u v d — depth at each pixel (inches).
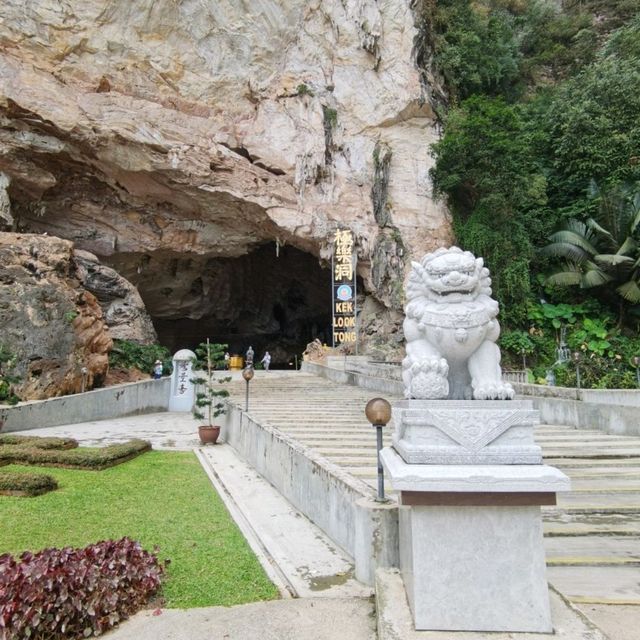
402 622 91.6
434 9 892.0
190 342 1333.7
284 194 848.3
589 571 129.3
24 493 208.1
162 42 802.8
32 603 97.8
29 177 751.7
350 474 172.9
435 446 98.7
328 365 796.6
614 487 192.5
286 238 896.3
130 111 762.2
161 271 1025.5
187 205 870.4
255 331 1371.8
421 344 127.1
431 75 882.8
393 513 128.4
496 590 89.8
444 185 806.5
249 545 157.3
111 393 495.5
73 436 375.9
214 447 342.0
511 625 88.6
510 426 99.1
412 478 91.6
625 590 118.6
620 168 761.0
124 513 187.0
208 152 805.9
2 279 494.3
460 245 805.2
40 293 505.4
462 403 106.4
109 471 259.0
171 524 175.5
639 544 145.1
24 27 710.5
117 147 761.0
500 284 753.6
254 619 109.3
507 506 92.0
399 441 110.9
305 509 190.9
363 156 880.3
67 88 735.1
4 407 376.8
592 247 748.6
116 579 112.3
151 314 1151.6
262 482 243.8
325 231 850.8
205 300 1167.0
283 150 860.0
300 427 307.1
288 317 1382.9
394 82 865.5
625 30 882.1
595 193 773.3
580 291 770.8
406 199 860.6
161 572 128.3
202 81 842.8
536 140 824.9
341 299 847.7
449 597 90.1
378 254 845.2
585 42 1032.8
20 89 693.3
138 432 404.2
